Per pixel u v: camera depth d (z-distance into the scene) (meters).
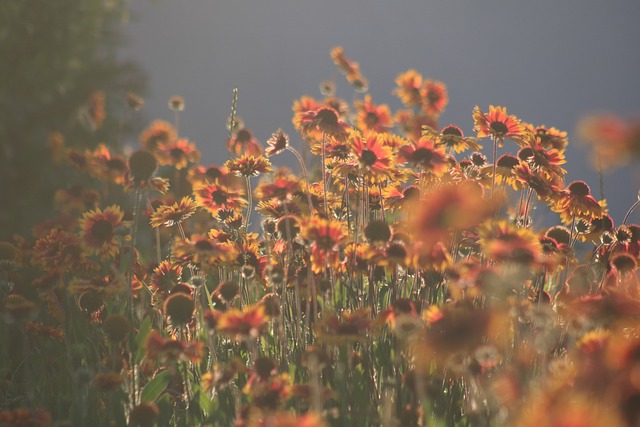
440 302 4.41
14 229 8.73
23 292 5.78
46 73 9.10
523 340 3.70
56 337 5.08
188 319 4.08
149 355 3.84
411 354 3.87
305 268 4.77
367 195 4.93
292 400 3.92
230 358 4.60
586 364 2.51
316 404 2.92
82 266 4.96
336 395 3.82
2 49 9.02
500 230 3.11
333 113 5.09
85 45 9.70
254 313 3.47
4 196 8.76
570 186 4.74
